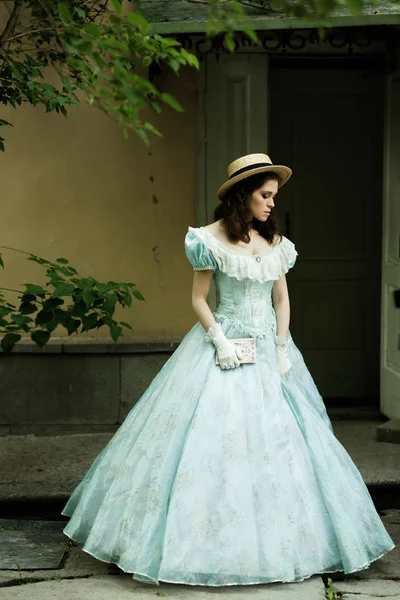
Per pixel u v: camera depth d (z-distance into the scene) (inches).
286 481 174.2
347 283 310.7
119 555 174.9
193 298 186.2
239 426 175.5
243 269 182.9
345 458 186.7
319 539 175.3
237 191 184.1
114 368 275.3
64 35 177.6
